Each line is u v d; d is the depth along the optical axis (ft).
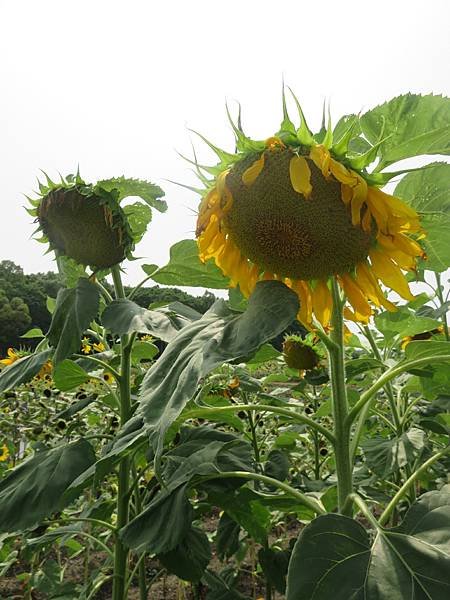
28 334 3.01
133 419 2.04
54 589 2.98
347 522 1.33
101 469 1.87
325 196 1.46
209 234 1.65
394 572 1.20
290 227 1.47
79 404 2.68
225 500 2.07
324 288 1.64
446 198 1.78
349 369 2.65
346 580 1.19
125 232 2.28
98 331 3.23
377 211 1.46
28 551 2.62
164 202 2.42
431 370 1.93
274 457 2.91
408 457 2.39
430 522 1.33
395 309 1.59
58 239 2.39
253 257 1.61
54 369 2.29
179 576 1.99
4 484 2.17
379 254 1.55
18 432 4.57
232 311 1.53
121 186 2.33
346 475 1.62
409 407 2.81
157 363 1.42
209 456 1.96
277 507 2.25
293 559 1.24
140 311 2.04
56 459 2.16
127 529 1.85
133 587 4.23
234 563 4.37
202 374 1.23
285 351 2.80
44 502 2.02
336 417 1.64
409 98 1.71
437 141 1.61
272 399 2.98
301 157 1.43
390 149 1.63
